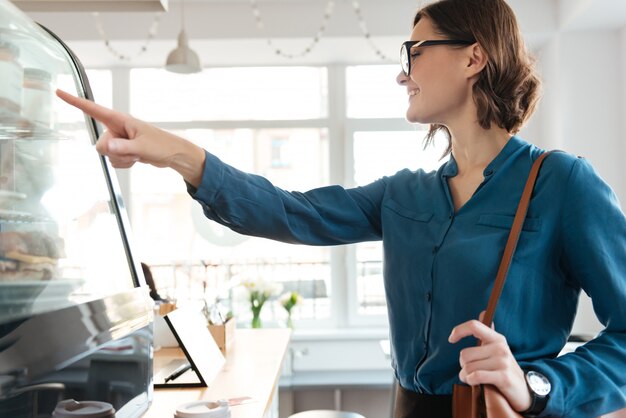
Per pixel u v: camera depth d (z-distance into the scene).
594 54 5.16
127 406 1.25
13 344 0.86
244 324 5.80
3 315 0.87
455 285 1.09
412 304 1.16
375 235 1.35
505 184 1.12
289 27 5.32
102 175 1.43
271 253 6.12
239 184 1.16
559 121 5.18
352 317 6.09
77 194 1.26
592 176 1.08
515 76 1.15
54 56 1.27
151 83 6.12
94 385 1.09
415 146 6.11
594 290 1.05
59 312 1.00
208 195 1.14
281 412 5.41
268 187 1.21
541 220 1.07
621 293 1.03
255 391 1.77
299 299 5.45
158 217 6.07
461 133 1.19
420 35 1.19
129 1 1.78
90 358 1.08
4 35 1.07
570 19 4.93
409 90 1.23
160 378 1.89
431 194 1.20
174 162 1.09
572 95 5.17
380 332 5.74
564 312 1.11
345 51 5.73
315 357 5.71
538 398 0.92
